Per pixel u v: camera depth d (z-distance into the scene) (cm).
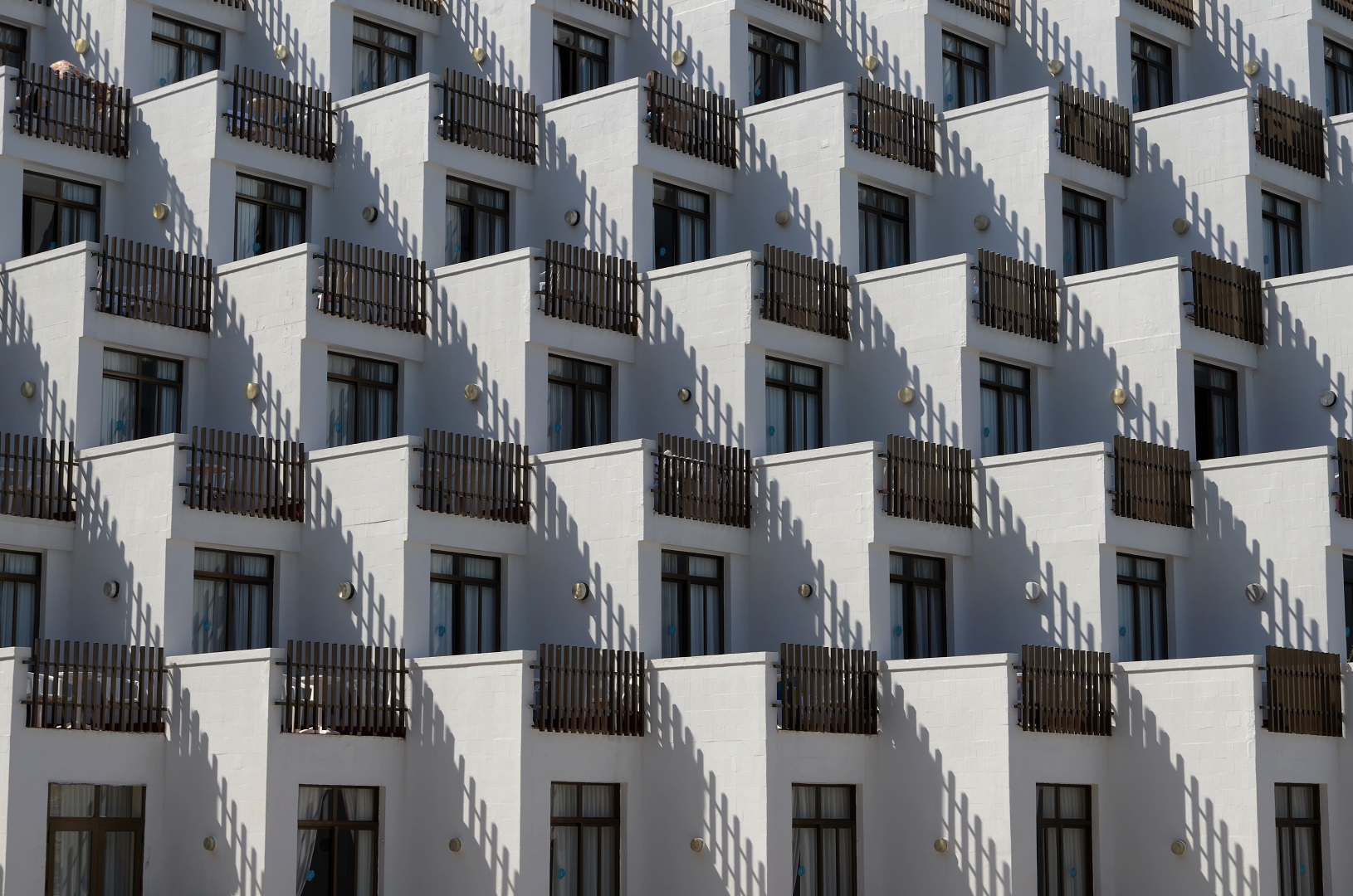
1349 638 4522
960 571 4575
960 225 5116
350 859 3838
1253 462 4575
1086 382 4825
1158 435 4697
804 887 4038
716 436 4619
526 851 3781
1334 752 4288
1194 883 4100
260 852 3638
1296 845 4178
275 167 4803
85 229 4753
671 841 4031
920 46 5341
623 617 4250
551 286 4544
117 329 4384
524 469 4422
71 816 3653
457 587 4300
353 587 4209
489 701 3853
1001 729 3991
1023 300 4794
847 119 4969
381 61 5325
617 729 4022
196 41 5231
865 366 4806
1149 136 5203
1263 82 5412
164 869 3772
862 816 4147
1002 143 5059
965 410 4650
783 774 3953
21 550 4175
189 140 4700
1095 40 5381
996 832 3975
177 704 3816
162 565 4056
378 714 3903
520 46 5269
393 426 4625
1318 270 5041
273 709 3691
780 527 4488
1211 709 4112
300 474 4306
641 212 4894
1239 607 4566
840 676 4119
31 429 4397
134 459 4134
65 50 5122
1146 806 4184
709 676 4016
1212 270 4794
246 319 4503
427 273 4694
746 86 5356
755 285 4625
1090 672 4209
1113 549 4444
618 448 4303
